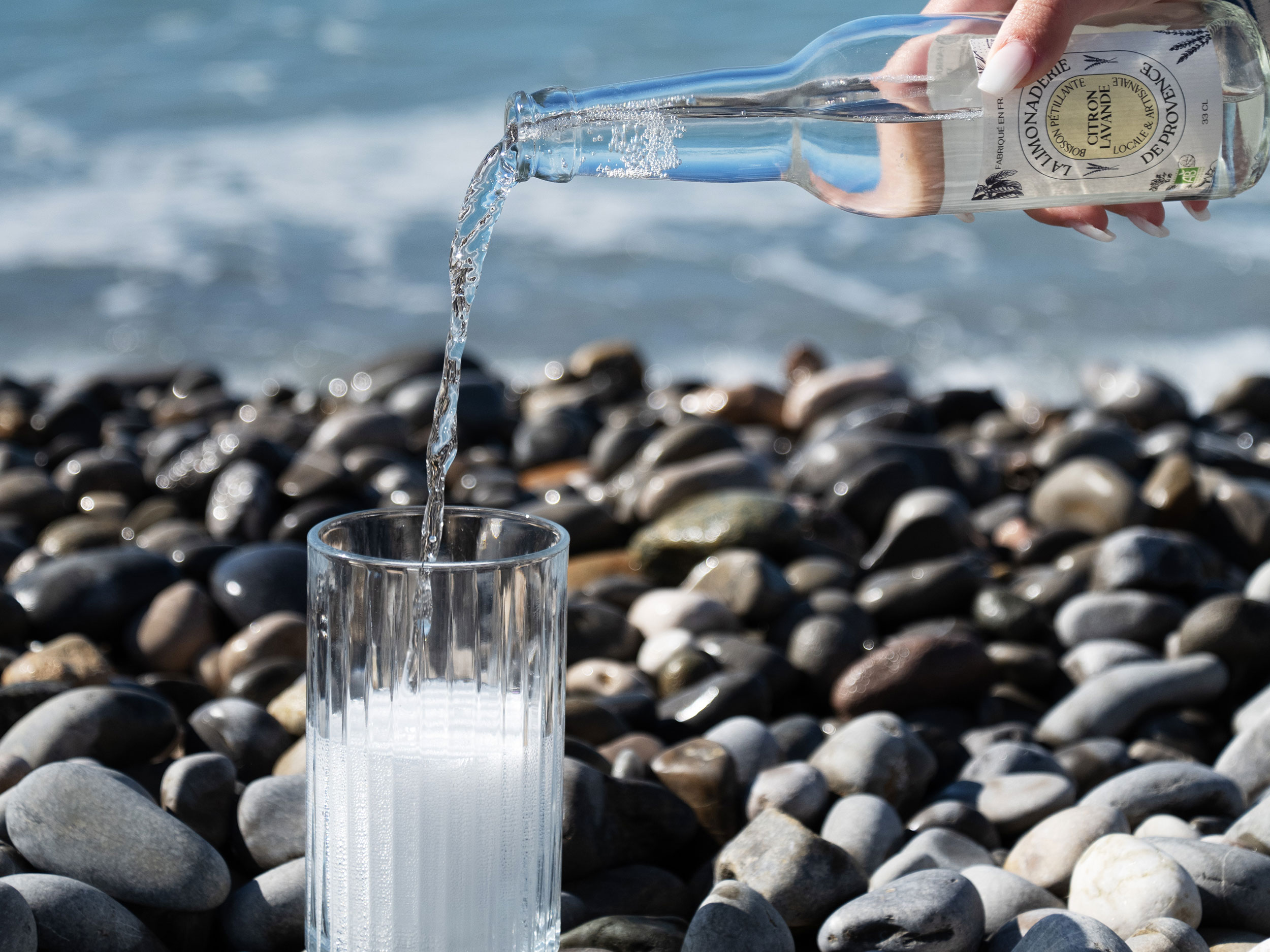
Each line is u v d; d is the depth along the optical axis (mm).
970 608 1177
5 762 969
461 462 1444
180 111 4273
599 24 5598
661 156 969
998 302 3029
